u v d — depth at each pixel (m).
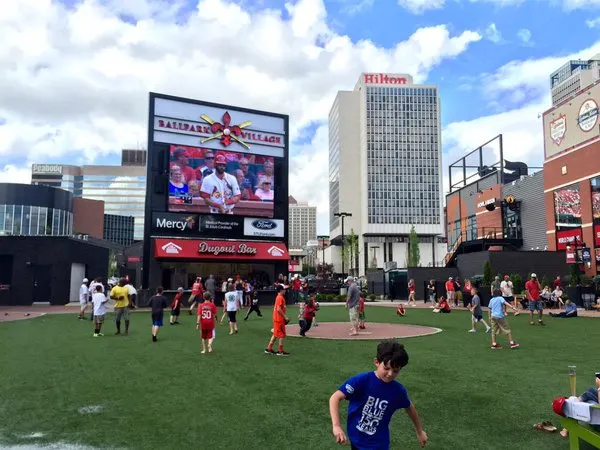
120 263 54.56
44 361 11.07
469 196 52.97
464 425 6.21
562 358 11.15
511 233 44.50
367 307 33.03
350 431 3.41
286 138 37.19
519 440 5.64
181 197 33.31
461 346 13.17
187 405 7.22
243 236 34.88
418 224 130.50
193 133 34.16
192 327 19.20
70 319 23.02
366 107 134.25
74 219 102.19
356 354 11.98
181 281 33.22
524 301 27.92
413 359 11.03
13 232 80.00
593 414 4.91
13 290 34.38
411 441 5.65
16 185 81.19
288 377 9.20
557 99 190.62
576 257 30.34
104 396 7.79
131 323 20.97
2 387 8.44
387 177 132.00
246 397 7.68
